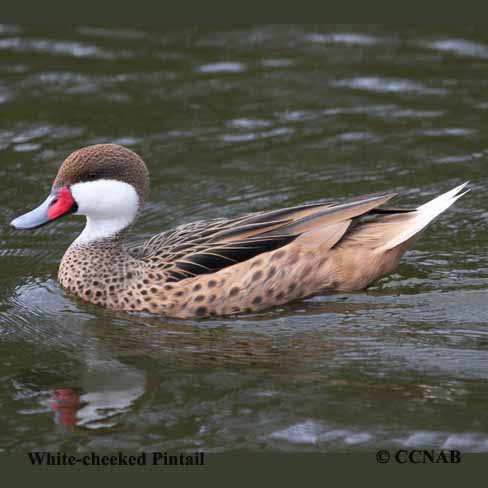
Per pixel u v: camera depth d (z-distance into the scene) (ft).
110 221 48.03
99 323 45.73
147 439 37.40
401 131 63.41
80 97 67.26
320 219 46.91
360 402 39.09
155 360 42.57
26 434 37.63
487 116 64.59
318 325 45.06
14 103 66.28
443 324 44.83
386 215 48.55
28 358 42.86
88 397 39.83
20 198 56.29
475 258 50.42
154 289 45.98
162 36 75.46
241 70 70.85
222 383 40.65
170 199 56.95
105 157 47.03
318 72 70.33
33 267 51.01
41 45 73.77
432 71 69.92
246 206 56.08
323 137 63.00
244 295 45.88
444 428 37.40
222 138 63.10
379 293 47.42
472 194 56.54
